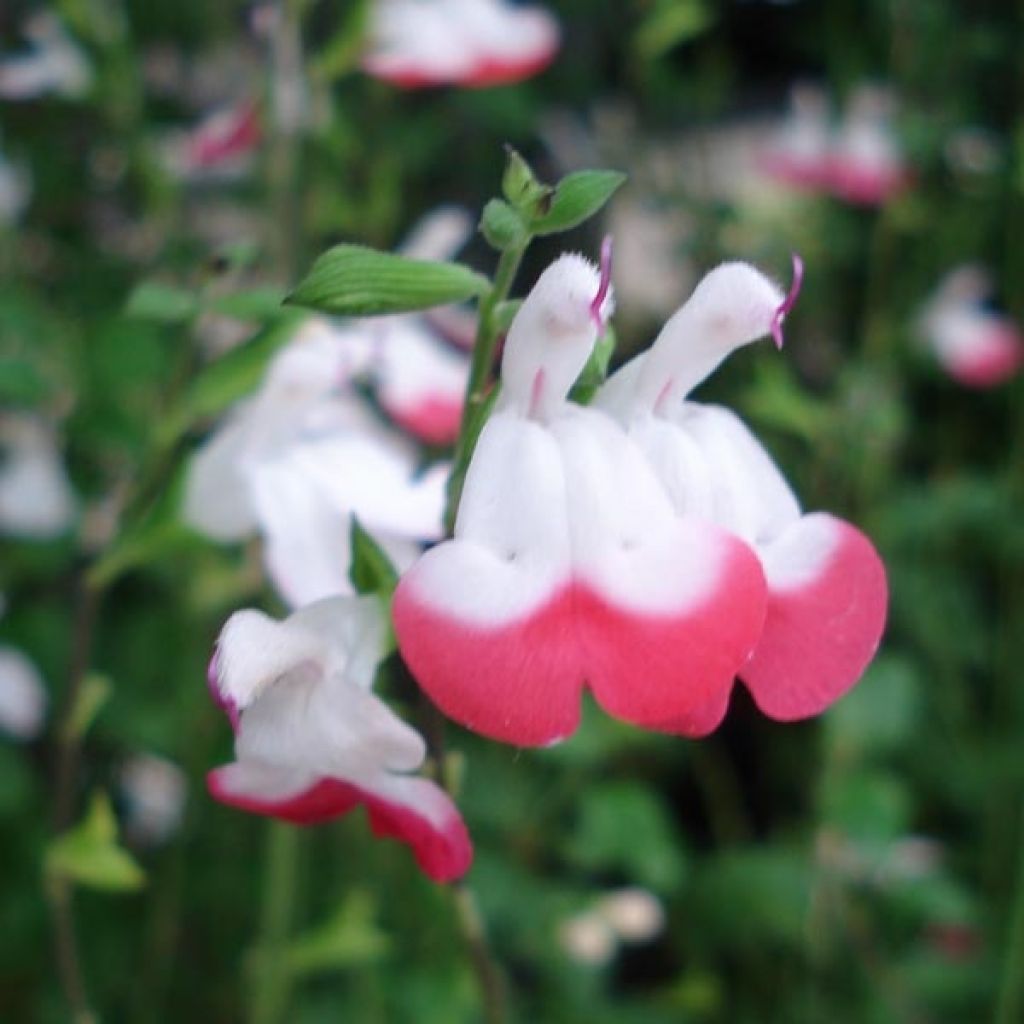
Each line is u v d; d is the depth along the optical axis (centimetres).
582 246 34
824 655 11
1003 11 37
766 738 35
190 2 31
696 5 32
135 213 32
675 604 11
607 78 36
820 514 12
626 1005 26
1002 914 30
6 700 26
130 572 28
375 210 25
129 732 26
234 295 15
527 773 27
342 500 16
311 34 28
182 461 16
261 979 21
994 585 38
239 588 22
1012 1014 28
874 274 34
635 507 11
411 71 23
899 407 32
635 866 26
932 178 37
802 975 29
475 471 11
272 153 22
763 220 36
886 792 27
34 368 22
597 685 11
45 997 26
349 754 12
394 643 12
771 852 28
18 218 30
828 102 35
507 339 11
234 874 27
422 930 25
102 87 27
